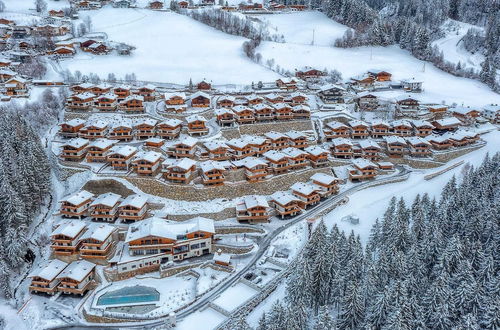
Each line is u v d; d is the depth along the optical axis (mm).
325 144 133250
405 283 68375
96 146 110875
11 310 78938
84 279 82000
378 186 118125
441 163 128625
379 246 85312
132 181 105000
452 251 73688
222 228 97562
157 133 124875
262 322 65062
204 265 88250
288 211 102562
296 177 116438
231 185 107375
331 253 75062
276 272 85000
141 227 90125
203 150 117000
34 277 81062
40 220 98375
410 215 97688
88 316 76375
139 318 75688
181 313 76375
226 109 135875
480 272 70500
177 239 89375
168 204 102250
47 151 117875
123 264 85125
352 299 65562
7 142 102250
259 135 134000
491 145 136500
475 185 102375
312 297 72000
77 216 97688
